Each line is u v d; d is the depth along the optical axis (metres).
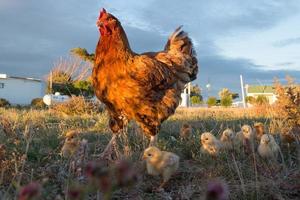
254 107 2.20
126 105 0.83
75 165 0.65
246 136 0.84
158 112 0.85
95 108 2.12
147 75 0.82
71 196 0.17
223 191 0.14
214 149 0.77
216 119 1.54
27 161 0.71
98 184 0.16
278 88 1.10
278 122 1.09
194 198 0.57
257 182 0.58
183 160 0.80
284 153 0.84
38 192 0.15
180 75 0.91
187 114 1.93
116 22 0.84
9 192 0.53
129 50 0.84
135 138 0.96
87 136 1.05
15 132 0.95
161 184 0.63
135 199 0.56
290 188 0.59
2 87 7.09
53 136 0.98
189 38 0.99
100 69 0.85
